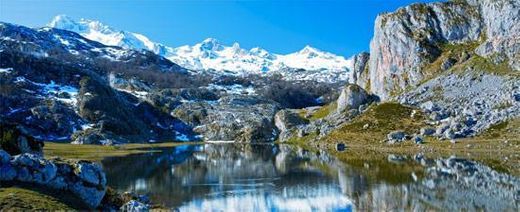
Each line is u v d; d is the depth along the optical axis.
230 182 95.88
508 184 81.69
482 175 93.81
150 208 62.09
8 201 41.94
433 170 104.50
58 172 51.75
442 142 174.12
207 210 67.06
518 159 121.56
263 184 93.00
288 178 101.44
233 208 68.69
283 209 68.00
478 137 172.38
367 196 75.44
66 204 46.91
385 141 195.62
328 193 80.12
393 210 64.12
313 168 119.44
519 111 183.25
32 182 48.84
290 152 189.25
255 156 170.75
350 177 98.94
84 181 53.09
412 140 186.50
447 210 62.25
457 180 88.06
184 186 90.25
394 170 107.50
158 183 94.19
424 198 71.12
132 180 98.44
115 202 59.31
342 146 188.62
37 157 51.28
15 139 75.00
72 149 187.75
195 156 172.88
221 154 184.88
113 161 145.00
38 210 41.88
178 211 64.44
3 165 47.91
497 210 61.09
